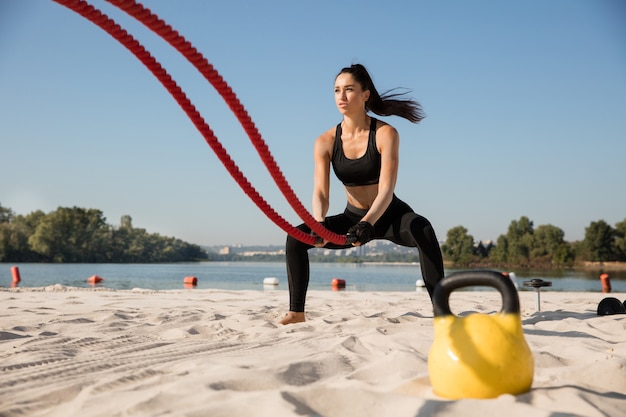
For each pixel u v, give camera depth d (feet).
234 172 9.55
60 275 106.93
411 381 7.32
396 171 14.74
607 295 32.14
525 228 331.57
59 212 352.69
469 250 340.59
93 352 10.64
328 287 60.13
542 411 5.82
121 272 138.51
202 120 8.58
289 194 10.13
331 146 15.51
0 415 6.24
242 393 6.61
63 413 6.30
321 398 6.32
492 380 6.53
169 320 16.29
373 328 13.48
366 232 13.48
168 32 6.77
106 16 6.68
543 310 20.47
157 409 6.15
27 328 14.30
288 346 10.94
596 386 7.56
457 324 6.91
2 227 339.77
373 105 15.56
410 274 128.98
